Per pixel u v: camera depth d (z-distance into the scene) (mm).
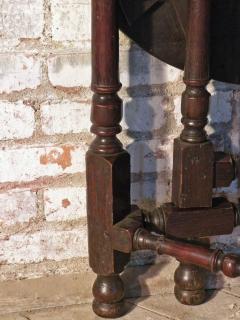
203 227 1237
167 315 1317
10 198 1373
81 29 1299
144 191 1430
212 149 1199
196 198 1219
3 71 1291
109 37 1125
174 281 1369
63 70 1316
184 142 1195
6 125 1325
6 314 1312
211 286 1405
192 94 1171
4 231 1391
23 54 1290
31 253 1417
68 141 1364
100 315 1302
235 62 1286
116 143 1195
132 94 1357
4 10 1257
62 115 1345
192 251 1137
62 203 1400
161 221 1227
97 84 1153
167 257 1471
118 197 1204
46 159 1365
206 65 1152
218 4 1230
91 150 1202
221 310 1335
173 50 1245
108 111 1164
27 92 1315
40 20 1277
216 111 1407
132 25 1211
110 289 1280
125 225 1191
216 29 1248
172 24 1225
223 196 1399
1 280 1411
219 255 1122
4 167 1351
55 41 1296
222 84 1391
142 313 1322
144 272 1433
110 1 1106
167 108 1384
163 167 1423
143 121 1381
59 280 1408
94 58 1145
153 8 1208
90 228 1247
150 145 1400
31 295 1357
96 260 1257
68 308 1332
